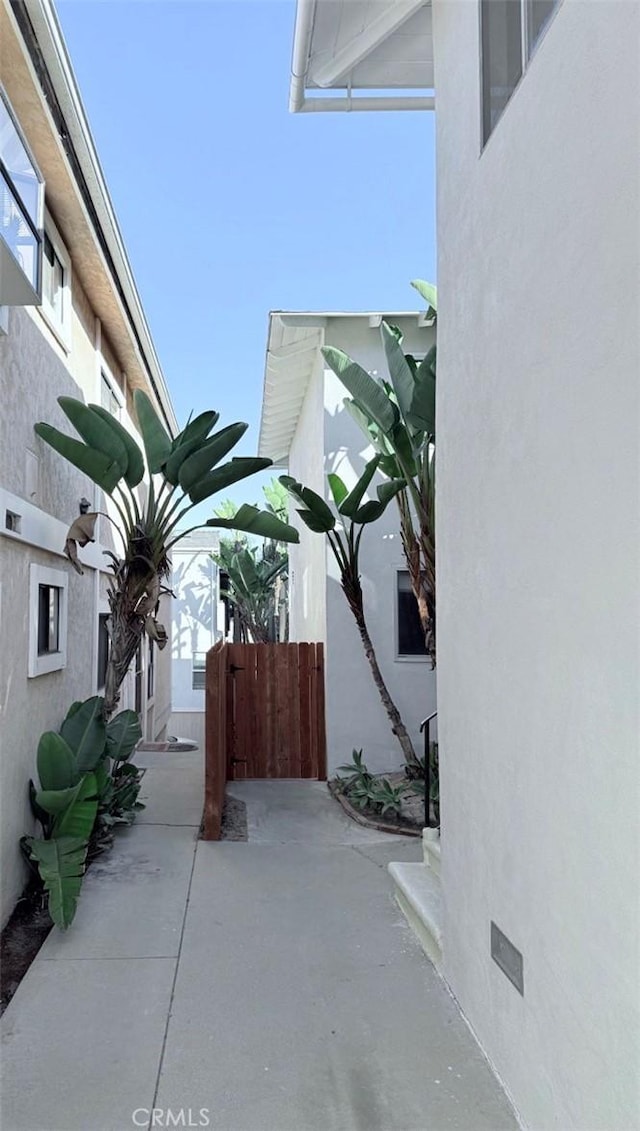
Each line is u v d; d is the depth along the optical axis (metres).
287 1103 2.62
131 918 4.34
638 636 1.75
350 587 7.58
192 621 22.06
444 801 3.56
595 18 1.98
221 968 3.69
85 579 7.12
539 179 2.38
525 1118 2.44
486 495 2.93
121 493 6.07
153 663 13.80
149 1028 3.12
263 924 4.27
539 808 2.34
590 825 1.99
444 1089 2.69
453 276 3.50
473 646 3.08
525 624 2.48
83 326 7.46
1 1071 2.80
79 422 5.49
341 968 3.70
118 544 9.30
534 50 2.48
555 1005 2.21
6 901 4.32
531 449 2.44
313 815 6.98
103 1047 2.97
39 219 4.80
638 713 1.74
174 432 14.32
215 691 6.14
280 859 5.53
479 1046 2.96
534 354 2.42
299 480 12.18
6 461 4.63
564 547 2.17
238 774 8.69
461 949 3.26
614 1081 1.84
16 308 4.82
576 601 2.08
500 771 2.72
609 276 1.90
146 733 12.49
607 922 1.88
